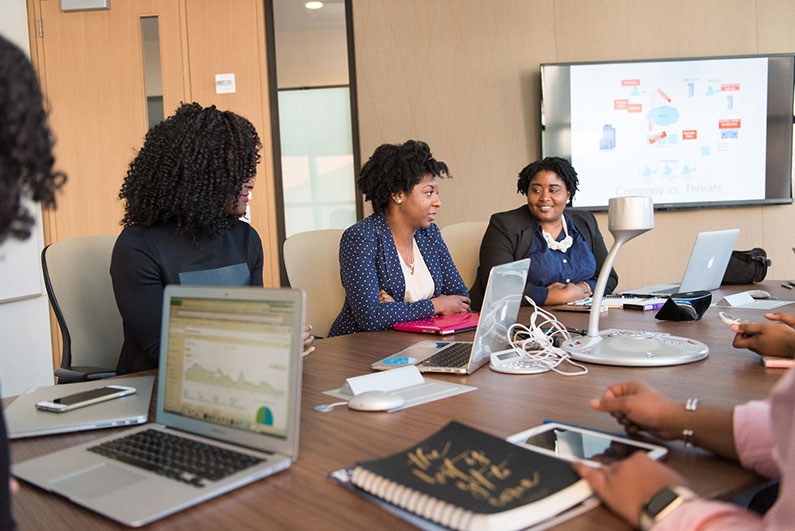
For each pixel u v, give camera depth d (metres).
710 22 4.22
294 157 4.21
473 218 4.23
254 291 0.93
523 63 4.20
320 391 1.24
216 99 4.09
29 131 0.62
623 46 4.21
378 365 1.40
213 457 0.87
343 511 0.72
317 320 2.55
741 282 2.65
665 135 4.20
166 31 4.04
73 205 4.03
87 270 2.10
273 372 0.90
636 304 2.03
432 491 0.69
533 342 1.52
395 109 4.18
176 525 0.71
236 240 1.94
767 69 4.18
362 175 2.45
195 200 1.73
